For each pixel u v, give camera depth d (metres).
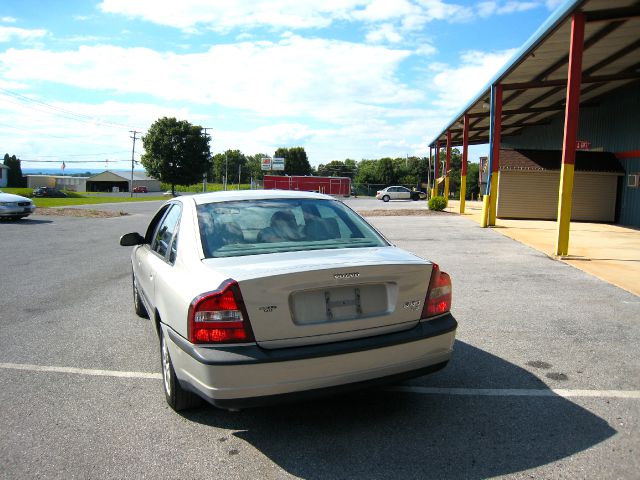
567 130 10.69
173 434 3.35
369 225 4.25
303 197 4.37
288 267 3.06
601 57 15.55
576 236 14.71
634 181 19.05
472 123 28.72
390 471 2.88
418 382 4.18
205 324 2.94
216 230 3.71
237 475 2.86
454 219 22.53
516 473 2.83
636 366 4.49
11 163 92.38
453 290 7.68
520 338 5.30
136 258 5.64
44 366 4.61
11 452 3.11
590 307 6.59
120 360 4.76
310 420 3.54
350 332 3.13
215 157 139.75
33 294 7.67
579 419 3.48
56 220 21.94
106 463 2.99
